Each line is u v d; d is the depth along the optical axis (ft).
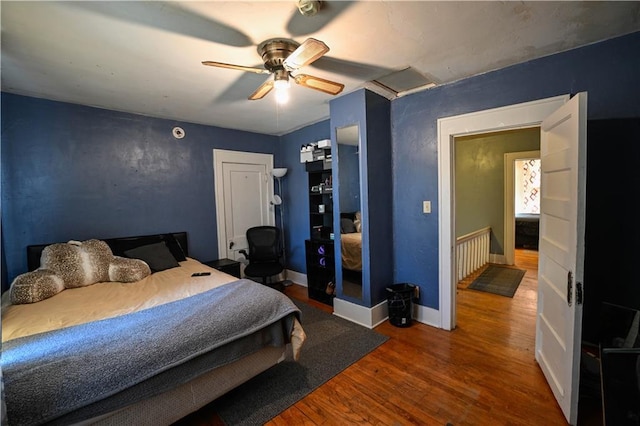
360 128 9.33
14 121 8.54
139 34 5.70
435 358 7.65
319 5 4.91
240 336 5.74
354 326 9.68
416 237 9.86
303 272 14.60
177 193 11.99
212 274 9.25
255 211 14.64
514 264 17.21
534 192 24.79
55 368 4.13
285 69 6.18
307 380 6.90
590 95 6.59
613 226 6.46
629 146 6.26
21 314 6.07
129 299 6.92
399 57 7.04
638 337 5.80
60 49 6.18
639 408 4.53
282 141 15.35
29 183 8.79
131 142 10.80
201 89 8.63
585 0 5.00
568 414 5.34
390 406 6.02
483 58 7.16
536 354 7.34
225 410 6.02
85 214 9.84
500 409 5.82
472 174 17.90
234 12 5.08
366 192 9.39
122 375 4.41
